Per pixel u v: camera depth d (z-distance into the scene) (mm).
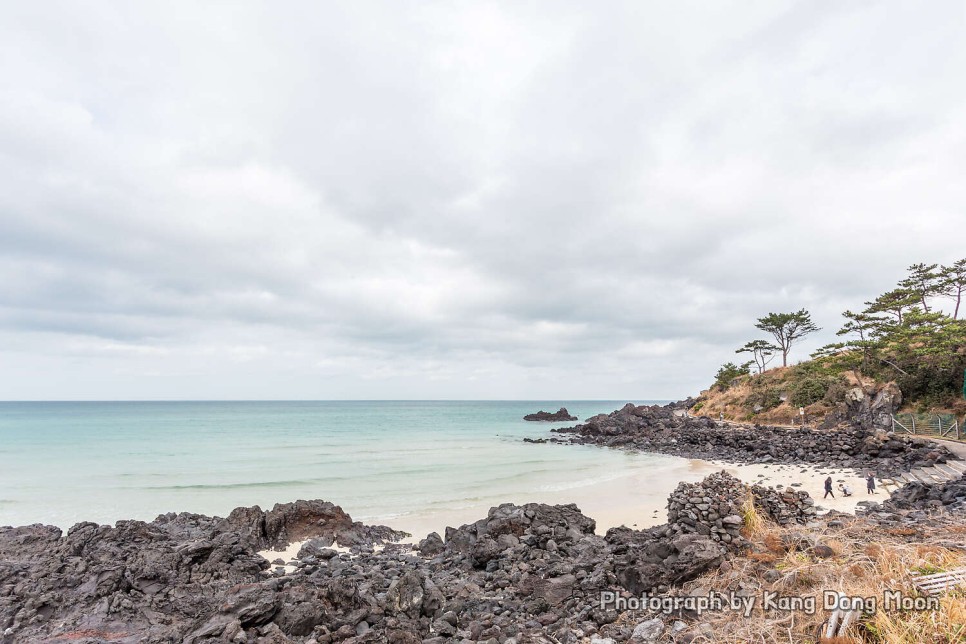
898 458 35281
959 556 9031
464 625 10844
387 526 22641
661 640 8617
